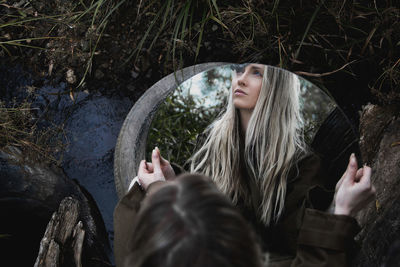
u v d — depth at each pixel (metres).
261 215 1.90
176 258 0.59
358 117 2.03
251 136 1.96
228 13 2.11
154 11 2.29
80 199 2.21
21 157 2.19
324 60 2.02
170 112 3.38
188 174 0.70
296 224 1.73
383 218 1.67
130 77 2.32
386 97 1.98
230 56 2.13
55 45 2.30
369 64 2.01
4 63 2.32
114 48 2.30
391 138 1.92
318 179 1.84
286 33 2.07
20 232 2.19
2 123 2.19
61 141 2.31
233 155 2.02
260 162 1.93
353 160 1.29
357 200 1.30
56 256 1.78
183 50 2.22
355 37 2.02
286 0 2.10
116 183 2.20
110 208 2.27
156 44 2.28
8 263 2.15
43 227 2.21
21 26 2.32
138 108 2.24
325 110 3.29
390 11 1.93
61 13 2.29
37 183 2.19
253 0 2.11
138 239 0.65
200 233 0.60
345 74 2.02
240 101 1.99
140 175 1.47
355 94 2.02
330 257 1.26
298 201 1.81
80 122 2.33
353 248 1.30
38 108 2.31
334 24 2.04
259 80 1.98
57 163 2.28
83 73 2.32
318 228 1.28
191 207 0.62
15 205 2.17
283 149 1.91
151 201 0.67
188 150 3.17
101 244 2.13
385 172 1.84
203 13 2.14
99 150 2.31
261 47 2.09
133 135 2.25
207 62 2.19
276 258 1.65
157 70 2.30
